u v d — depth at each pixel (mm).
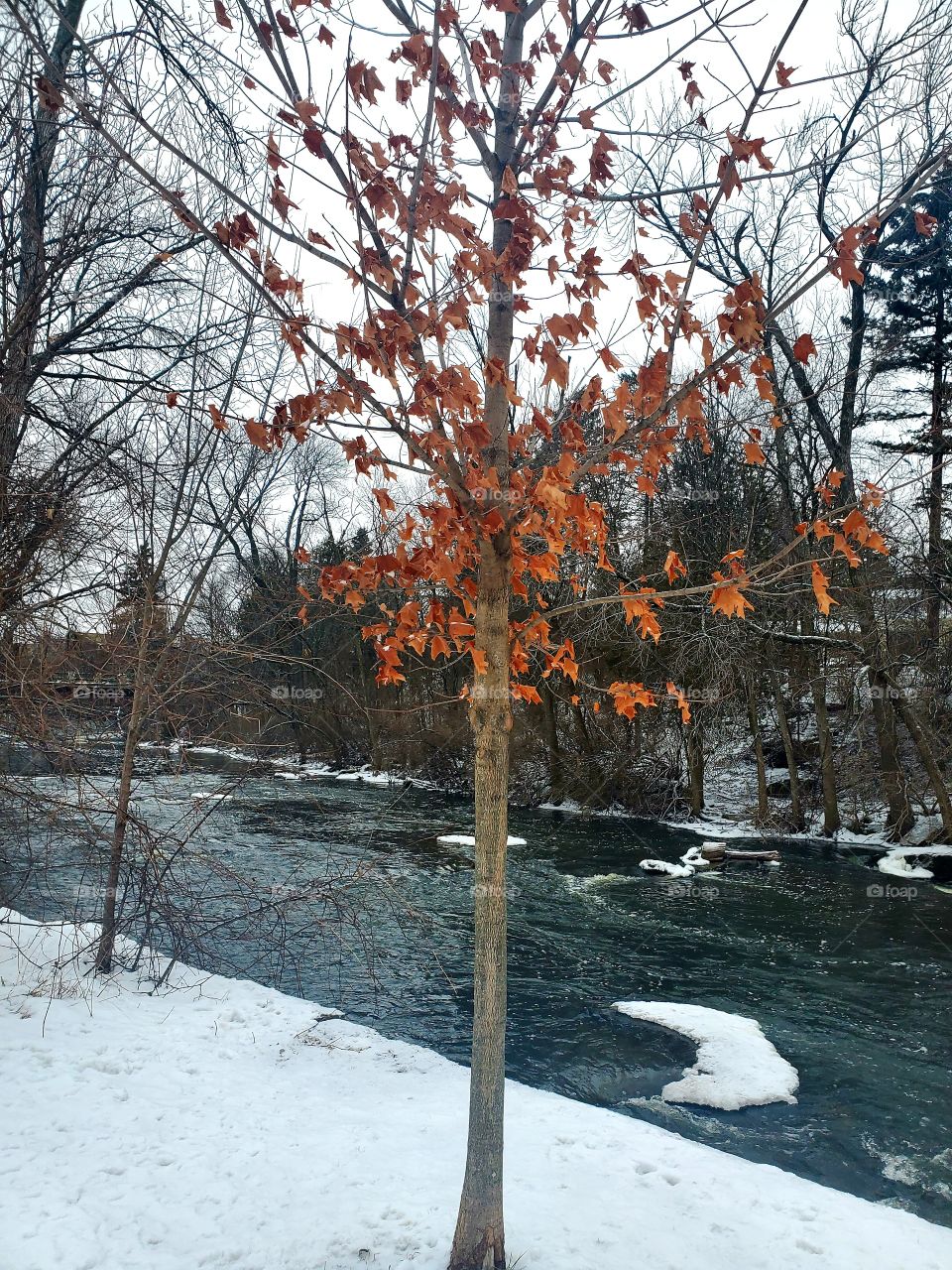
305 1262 4152
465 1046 8133
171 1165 5121
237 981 9281
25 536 8117
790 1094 7375
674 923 13141
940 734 18906
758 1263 4316
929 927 12914
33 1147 5250
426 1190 4844
